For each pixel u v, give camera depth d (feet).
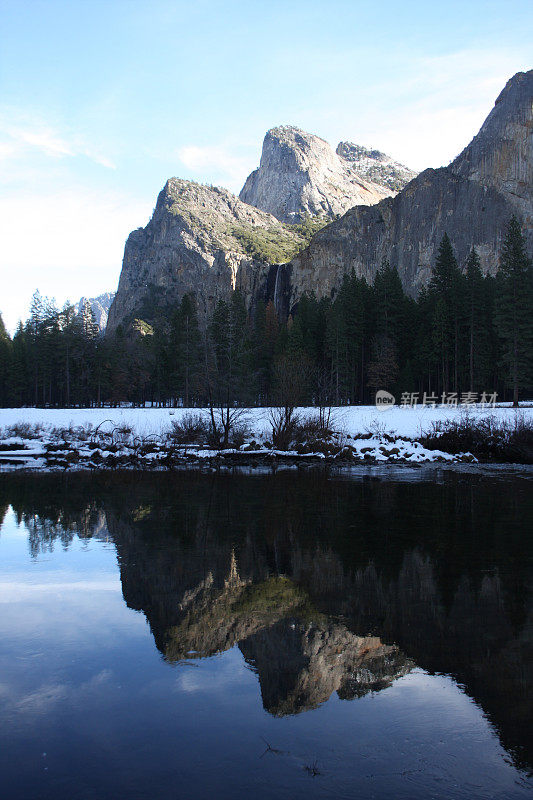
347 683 20.76
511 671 21.72
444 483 82.74
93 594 31.68
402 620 27.27
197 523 52.90
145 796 14.26
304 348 261.65
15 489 77.36
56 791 14.51
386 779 15.02
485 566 37.06
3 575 35.50
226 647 24.11
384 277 263.90
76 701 19.47
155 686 20.58
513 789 14.64
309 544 43.93
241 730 17.61
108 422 141.90
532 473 95.20
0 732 17.46
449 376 251.80
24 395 348.18
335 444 121.49
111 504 64.28
